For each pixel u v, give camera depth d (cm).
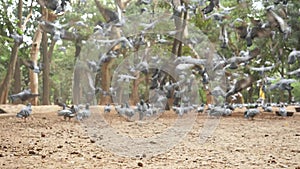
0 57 3509
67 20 2877
